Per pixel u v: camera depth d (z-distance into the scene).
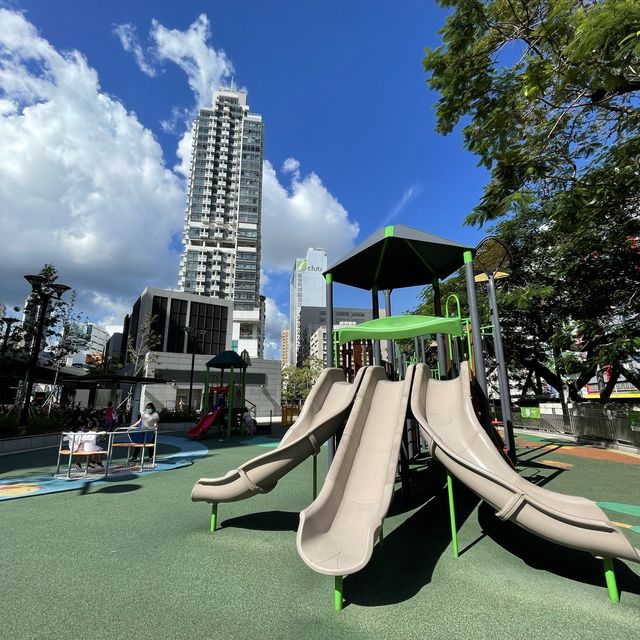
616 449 14.15
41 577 3.53
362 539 3.31
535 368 24.39
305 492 7.03
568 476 8.70
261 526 5.05
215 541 4.49
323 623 2.82
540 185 8.78
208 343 55.38
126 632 2.69
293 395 73.00
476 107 8.05
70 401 30.97
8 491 6.93
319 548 3.17
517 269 20.69
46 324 18.81
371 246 7.23
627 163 8.45
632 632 2.75
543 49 7.32
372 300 9.57
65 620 2.82
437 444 4.05
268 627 2.77
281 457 4.39
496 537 4.81
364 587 3.43
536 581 3.58
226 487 4.64
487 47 7.68
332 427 4.84
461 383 5.08
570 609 3.07
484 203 8.51
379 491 3.81
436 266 8.73
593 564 3.99
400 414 4.66
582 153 9.65
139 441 9.74
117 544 4.38
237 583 3.45
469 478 3.76
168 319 52.56
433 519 5.60
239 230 115.12
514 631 2.75
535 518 3.36
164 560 3.94
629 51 5.66
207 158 117.25
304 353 170.75
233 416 20.78
